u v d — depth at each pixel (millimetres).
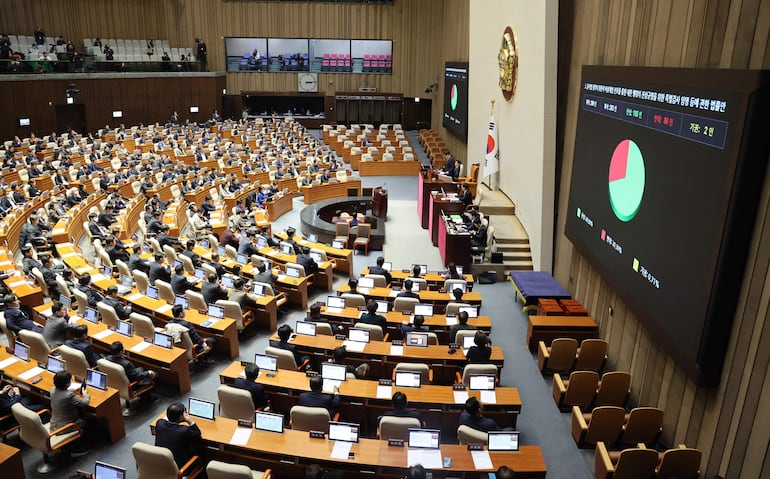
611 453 7684
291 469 6996
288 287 13289
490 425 7254
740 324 6594
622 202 9547
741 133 6203
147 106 37031
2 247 14812
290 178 26016
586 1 12516
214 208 21328
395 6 41125
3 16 33250
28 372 8688
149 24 39906
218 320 11023
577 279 12844
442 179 21078
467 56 29219
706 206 6891
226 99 42812
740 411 6512
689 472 7000
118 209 19906
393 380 8867
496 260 15930
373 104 43406
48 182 22922
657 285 8156
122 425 8430
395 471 6754
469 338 9797
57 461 7906
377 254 17828
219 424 7391
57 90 30688
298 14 41000
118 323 10156
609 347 10695
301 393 8344
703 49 7539
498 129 20406
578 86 12945
